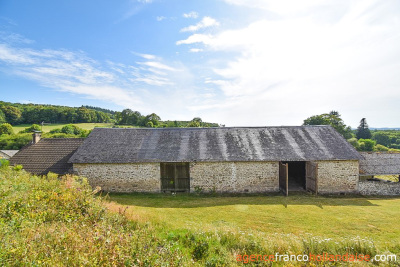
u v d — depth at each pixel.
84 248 4.59
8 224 5.12
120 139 15.70
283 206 11.39
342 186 14.14
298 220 9.44
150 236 6.25
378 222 9.24
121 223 7.00
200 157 14.03
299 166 18.09
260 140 15.63
